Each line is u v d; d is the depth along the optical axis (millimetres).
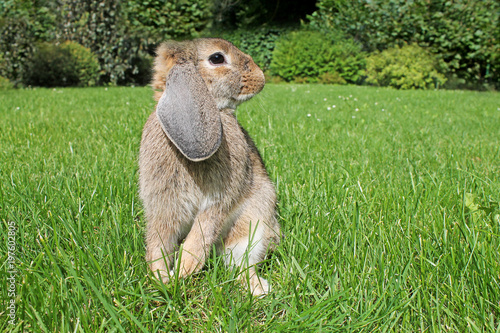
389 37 4344
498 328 533
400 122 1715
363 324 546
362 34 4512
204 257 660
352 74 4277
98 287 594
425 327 566
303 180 939
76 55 3713
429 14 4188
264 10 5492
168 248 684
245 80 697
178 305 590
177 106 608
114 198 825
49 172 953
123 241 706
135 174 913
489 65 4160
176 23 4043
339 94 2941
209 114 621
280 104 2219
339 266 635
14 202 782
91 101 2275
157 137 651
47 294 570
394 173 979
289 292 616
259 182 745
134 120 1513
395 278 615
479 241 673
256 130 1414
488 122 1754
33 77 3709
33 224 718
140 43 4016
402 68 3898
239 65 692
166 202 654
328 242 693
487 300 571
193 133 610
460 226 716
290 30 4930
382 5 4375
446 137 1432
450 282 600
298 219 757
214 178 655
